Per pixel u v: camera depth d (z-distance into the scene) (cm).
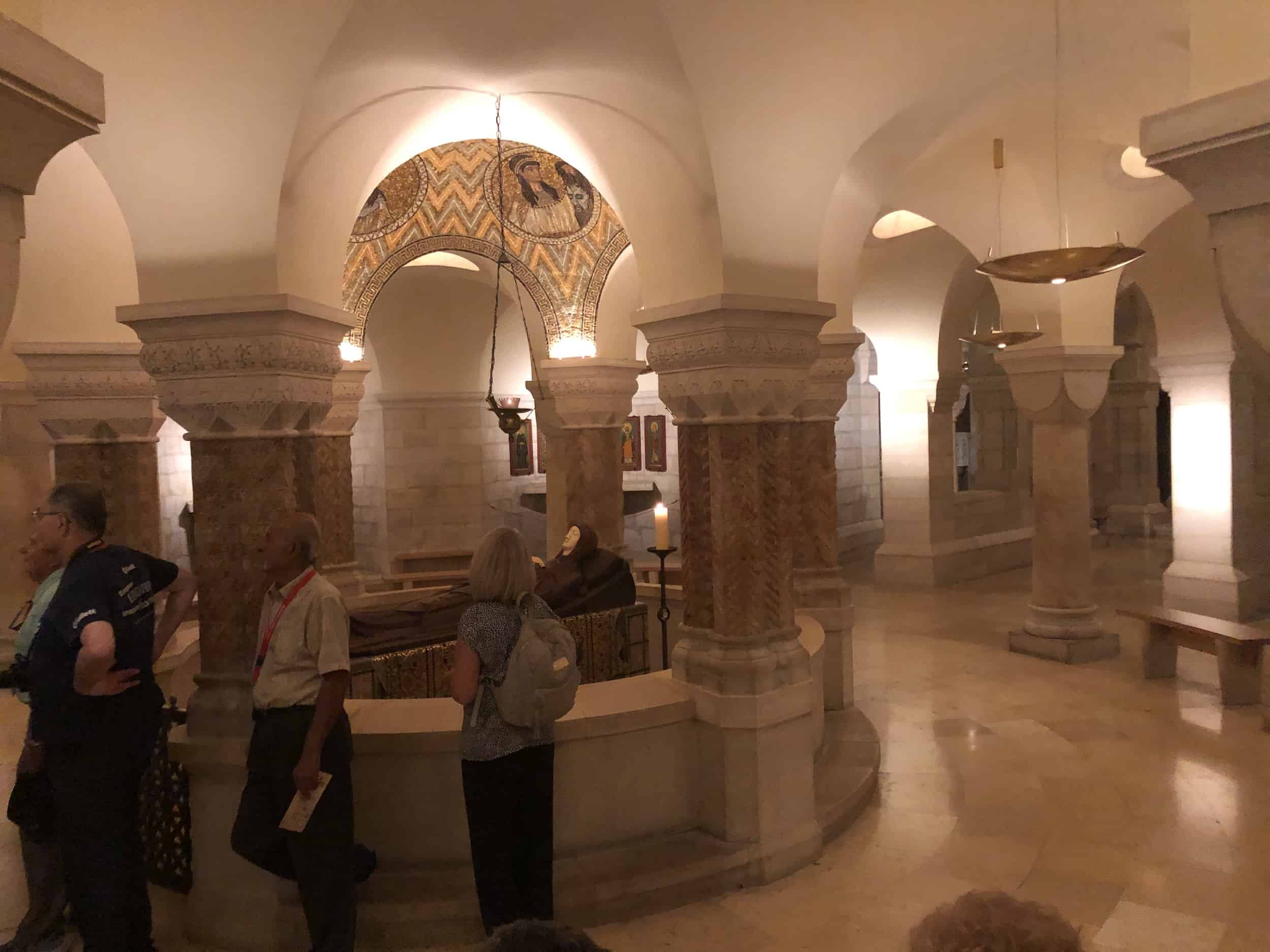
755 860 397
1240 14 201
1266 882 395
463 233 760
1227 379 911
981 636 877
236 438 369
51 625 296
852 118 413
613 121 423
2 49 181
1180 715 629
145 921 325
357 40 351
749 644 410
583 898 364
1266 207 194
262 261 360
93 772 301
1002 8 406
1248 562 938
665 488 1283
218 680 375
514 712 313
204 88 337
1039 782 511
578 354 775
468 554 1045
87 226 520
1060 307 750
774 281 414
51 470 643
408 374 1177
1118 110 574
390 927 353
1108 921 365
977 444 1555
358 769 378
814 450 600
